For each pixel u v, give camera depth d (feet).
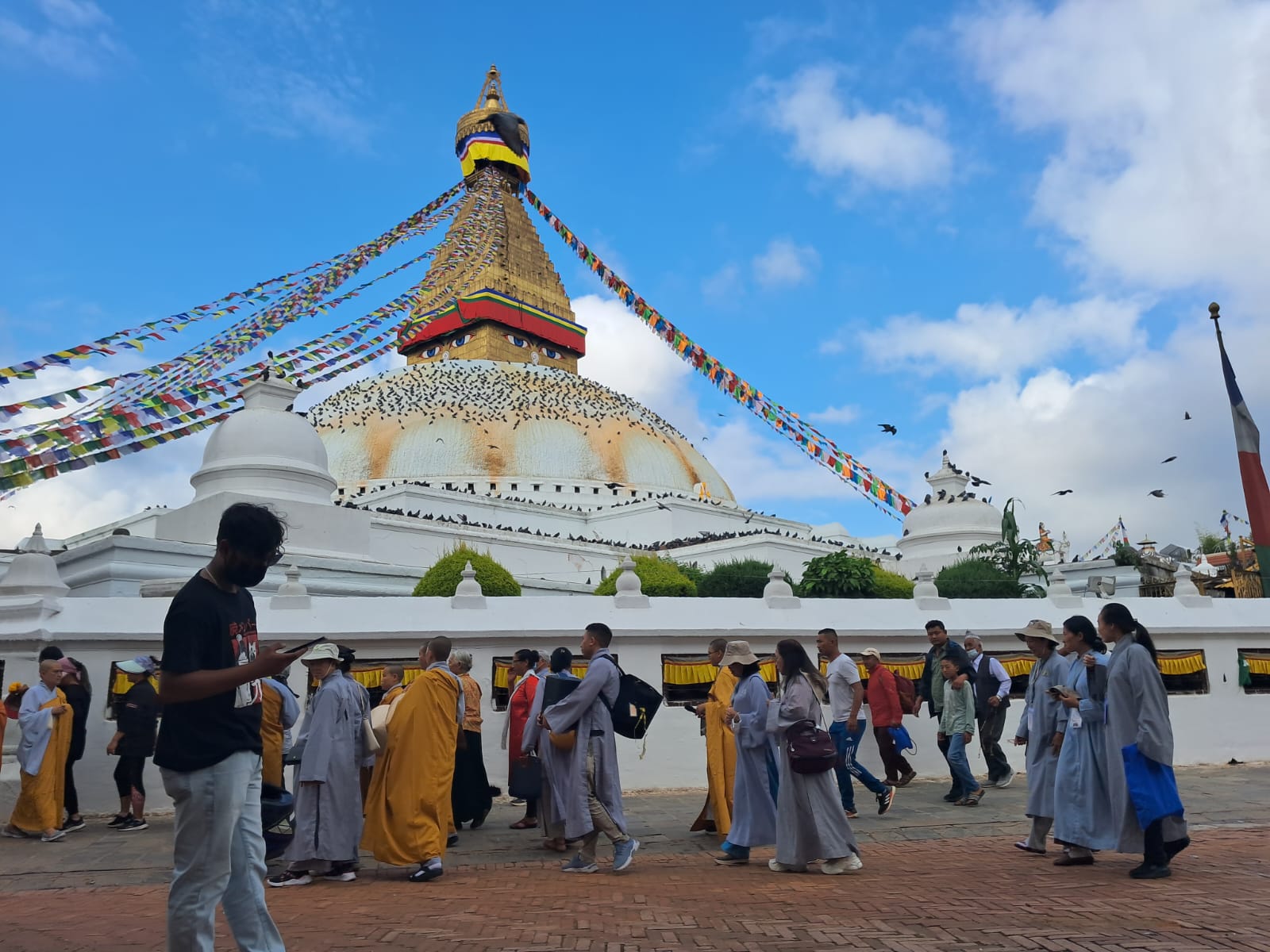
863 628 49.29
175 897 14.11
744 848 28.50
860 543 139.13
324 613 43.52
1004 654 51.37
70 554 67.31
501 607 45.68
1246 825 33.99
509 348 179.63
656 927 19.98
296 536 71.05
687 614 47.29
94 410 55.21
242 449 75.66
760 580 77.66
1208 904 21.63
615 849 27.68
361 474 134.82
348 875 27.27
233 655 14.79
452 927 20.12
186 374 65.46
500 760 44.09
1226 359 73.61
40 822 33.99
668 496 137.59
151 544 64.44
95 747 40.29
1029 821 35.55
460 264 116.67
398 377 165.48
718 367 103.40
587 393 162.50
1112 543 113.09
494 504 118.93
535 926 20.13
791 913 21.22
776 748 30.53
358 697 28.40
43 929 20.59
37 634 40.32
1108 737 26.27
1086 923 19.90
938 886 24.32
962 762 39.14
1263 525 70.49
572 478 137.59
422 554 93.09
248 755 14.75
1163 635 53.21
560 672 30.30
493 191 137.59
